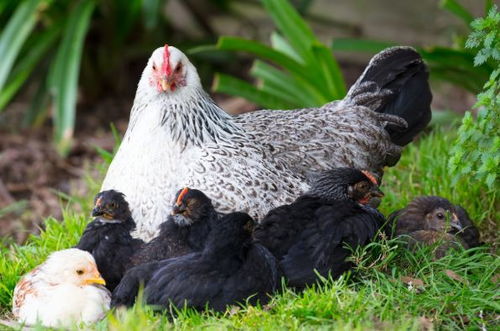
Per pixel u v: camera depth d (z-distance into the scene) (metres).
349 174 9.09
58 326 7.72
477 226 10.40
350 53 19.22
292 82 13.83
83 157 15.73
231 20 19.66
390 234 9.25
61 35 16.86
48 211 13.54
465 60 12.28
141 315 7.31
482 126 9.08
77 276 8.26
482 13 18.33
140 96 9.18
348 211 8.87
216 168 8.89
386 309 7.80
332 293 7.90
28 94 18.52
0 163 15.32
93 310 8.03
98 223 8.78
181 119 9.02
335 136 9.91
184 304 7.88
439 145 11.70
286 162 9.46
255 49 12.83
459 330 7.79
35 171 15.11
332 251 8.59
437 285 8.42
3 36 15.15
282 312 7.73
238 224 8.16
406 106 10.58
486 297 8.23
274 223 8.73
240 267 8.09
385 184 11.30
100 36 17.78
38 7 16.11
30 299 8.16
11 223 13.16
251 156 9.12
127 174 9.02
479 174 9.16
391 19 19.48
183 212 8.46
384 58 10.65
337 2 20.12
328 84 13.28
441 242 9.16
